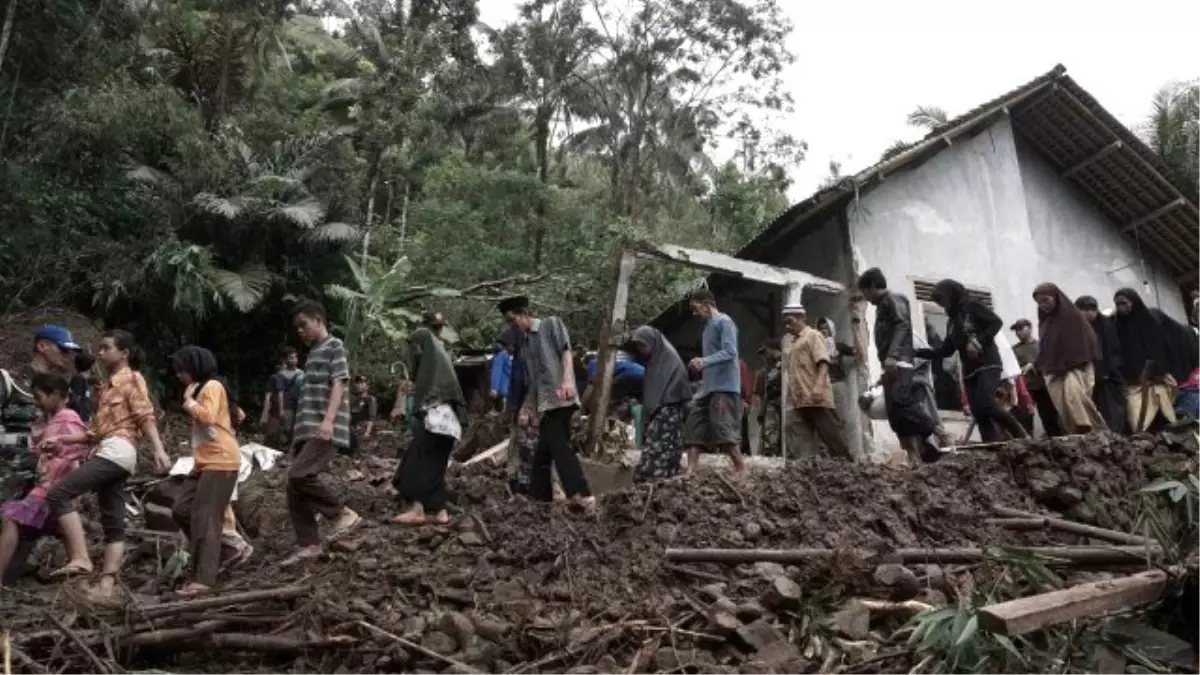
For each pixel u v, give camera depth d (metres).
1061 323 8.12
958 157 14.16
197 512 5.25
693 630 4.41
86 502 6.96
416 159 23.61
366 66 25.02
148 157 16.59
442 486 6.21
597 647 4.20
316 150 18.38
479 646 4.22
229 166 17.03
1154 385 8.46
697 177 29.27
